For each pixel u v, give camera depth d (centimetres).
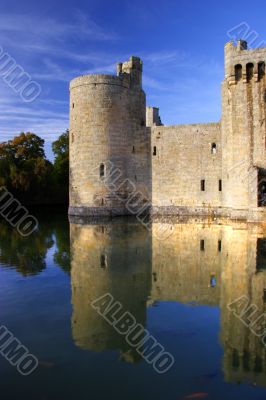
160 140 5141
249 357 1069
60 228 3872
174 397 889
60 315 1401
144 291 1666
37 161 7162
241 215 4253
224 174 4584
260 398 883
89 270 2058
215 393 905
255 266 2062
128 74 5066
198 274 1928
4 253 2573
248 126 4228
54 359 1073
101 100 4825
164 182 5122
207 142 4916
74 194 5012
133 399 882
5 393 915
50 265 2191
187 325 1297
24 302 1548
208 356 1081
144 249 2609
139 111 5197
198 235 3228
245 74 4212
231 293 1617
